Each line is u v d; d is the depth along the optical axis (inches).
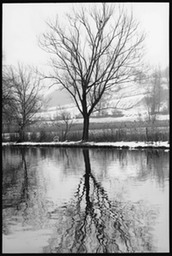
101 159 936.3
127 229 342.3
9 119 1510.8
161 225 351.6
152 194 485.7
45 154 1159.0
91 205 434.9
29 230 344.8
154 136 1223.5
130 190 515.8
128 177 629.6
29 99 1913.1
